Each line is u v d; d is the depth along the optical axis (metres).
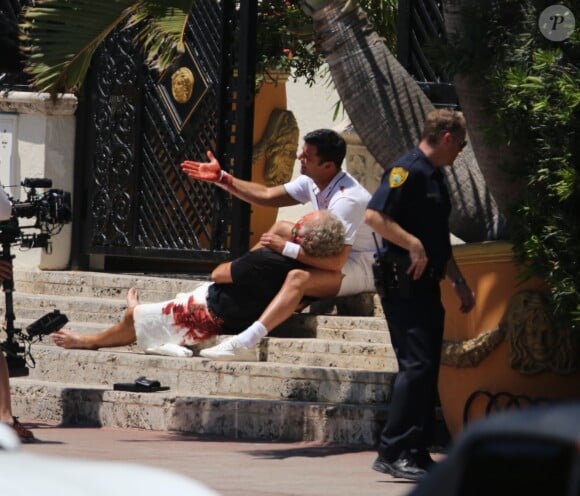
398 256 18.94
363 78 23.50
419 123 23.48
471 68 21.05
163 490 6.78
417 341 18.91
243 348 24.59
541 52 19.67
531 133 20.25
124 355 26.39
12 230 23.53
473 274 21.73
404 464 18.97
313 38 30.16
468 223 23.33
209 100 31.20
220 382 25.19
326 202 25.44
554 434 5.96
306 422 23.08
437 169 19.17
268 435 23.39
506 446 6.03
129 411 24.64
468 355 21.67
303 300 25.77
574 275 19.91
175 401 24.22
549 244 20.06
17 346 23.64
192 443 22.64
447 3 21.69
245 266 25.53
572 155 19.56
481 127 21.42
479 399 21.80
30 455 7.41
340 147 25.12
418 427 18.98
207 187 31.33
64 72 24.30
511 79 19.72
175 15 24.75
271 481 18.53
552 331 21.25
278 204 25.11
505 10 21.02
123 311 29.42
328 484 18.38
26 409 25.77
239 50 30.08
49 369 27.12
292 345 26.02
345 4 23.61
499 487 6.03
